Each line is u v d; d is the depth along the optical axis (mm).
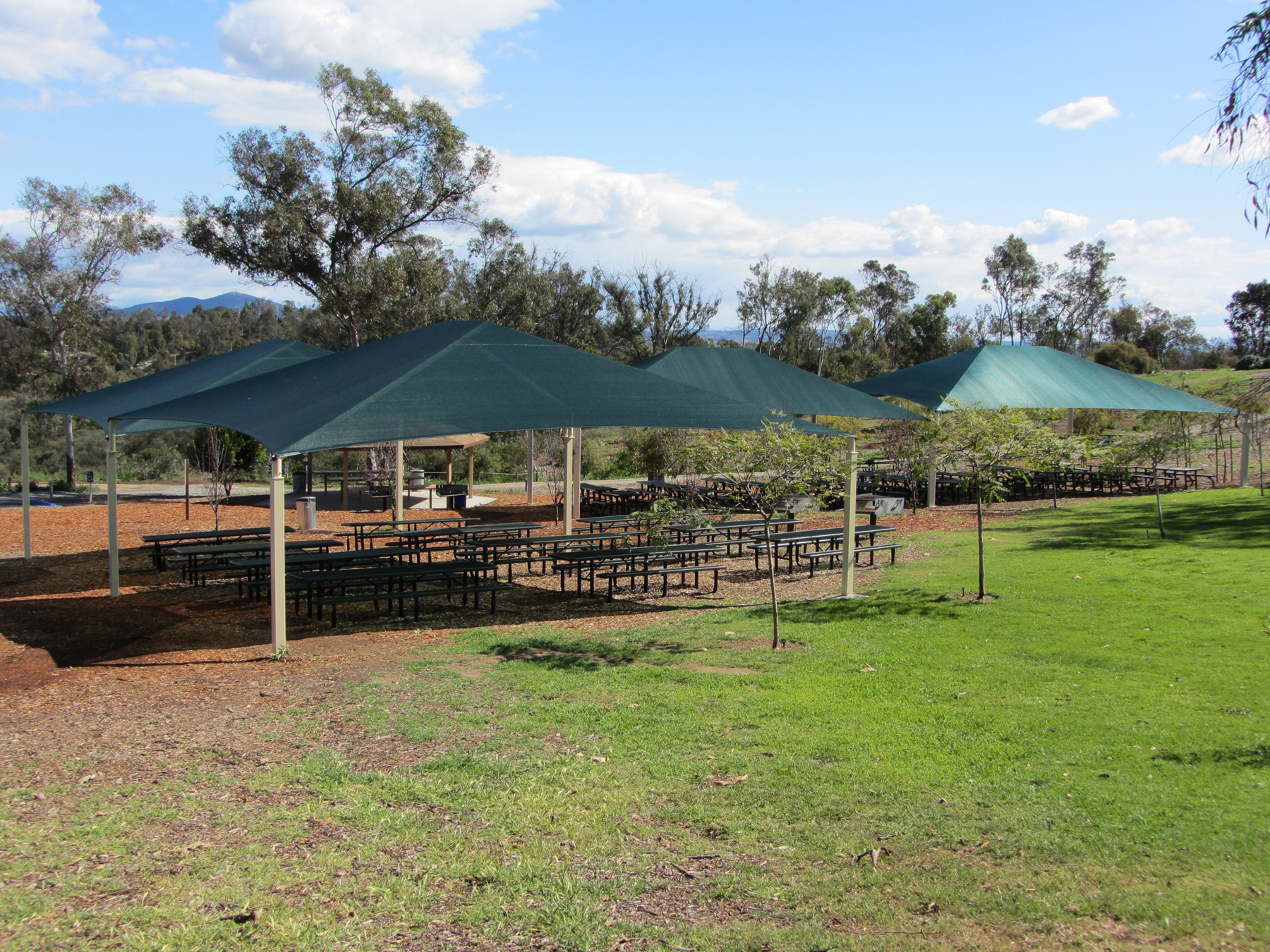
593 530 16562
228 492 23578
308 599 9922
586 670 7316
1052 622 8508
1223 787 4504
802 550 14109
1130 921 3252
